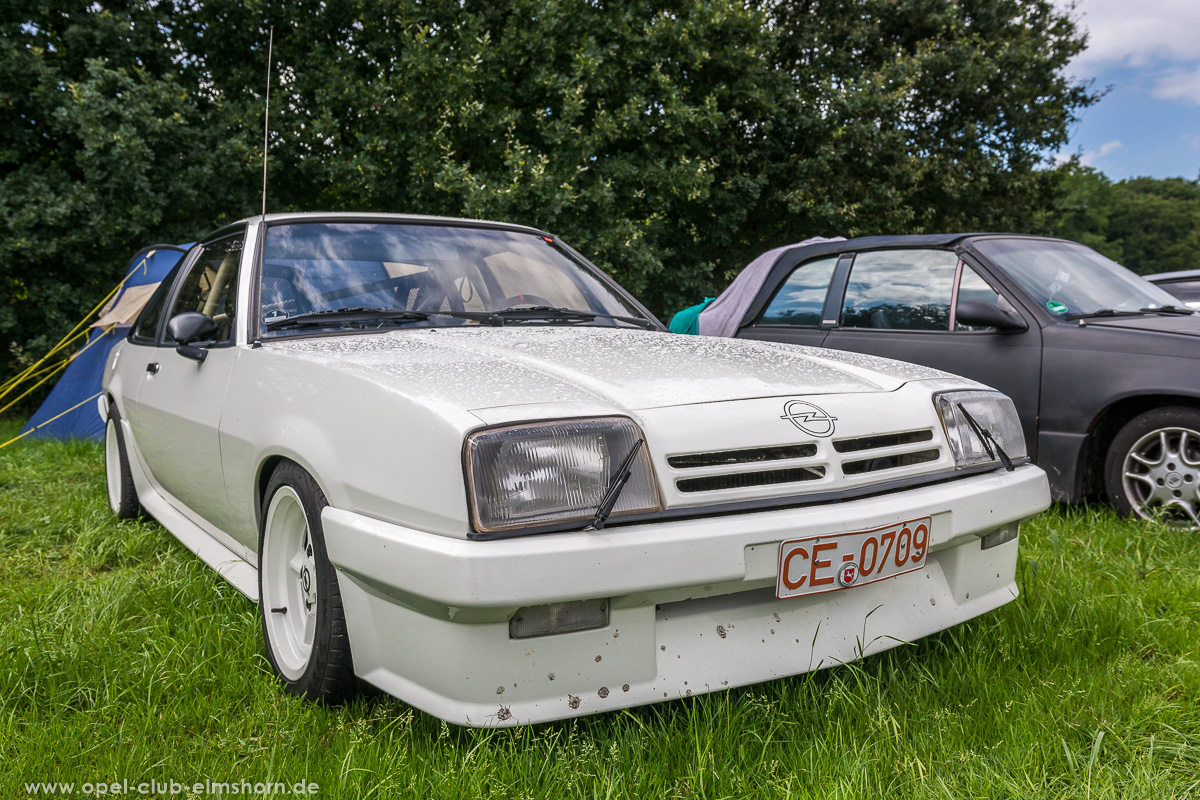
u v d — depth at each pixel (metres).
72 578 3.06
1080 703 1.97
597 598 1.59
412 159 10.16
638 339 2.46
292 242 2.71
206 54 10.63
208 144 9.65
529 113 11.38
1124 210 78.50
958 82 14.27
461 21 10.59
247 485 2.30
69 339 8.45
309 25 10.55
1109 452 3.72
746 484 1.76
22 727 1.90
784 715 1.88
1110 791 1.60
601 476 1.62
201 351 2.69
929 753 1.74
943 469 2.08
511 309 2.73
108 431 4.20
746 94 12.41
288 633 2.18
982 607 2.19
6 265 8.90
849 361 2.40
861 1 14.60
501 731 1.73
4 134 9.38
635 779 1.63
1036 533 3.36
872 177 13.71
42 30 9.56
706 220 13.33
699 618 1.77
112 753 1.73
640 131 11.51
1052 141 15.69
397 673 1.71
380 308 2.56
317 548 1.91
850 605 1.94
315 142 10.28
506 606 1.49
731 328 5.19
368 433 1.76
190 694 2.04
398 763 1.67
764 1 14.07
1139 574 2.89
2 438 7.05
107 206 9.12
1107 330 3.74
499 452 1.55
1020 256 4.27
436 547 1.52
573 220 10.88
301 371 2.08
